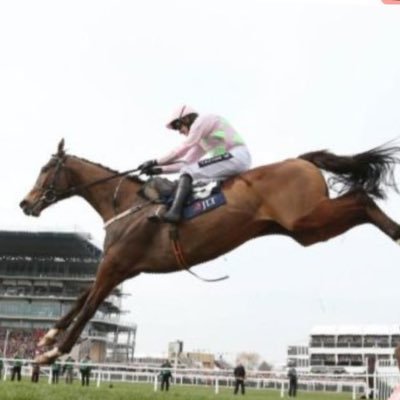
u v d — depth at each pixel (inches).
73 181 249.3
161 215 216.8
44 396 311.3
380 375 743.7
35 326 2620.6
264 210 211.0
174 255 218.2
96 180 243.4
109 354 2960.1
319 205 202.2
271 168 212.4
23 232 2493.8
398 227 195.6
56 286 2714.1
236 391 901.8
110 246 229.6
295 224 204.2
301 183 205.6
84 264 2738.7
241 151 222.4
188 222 215.3
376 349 2495.1
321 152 215.8
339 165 209.6
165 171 231.9
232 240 214.2
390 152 207.3
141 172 233.3
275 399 678.5
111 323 2807.6
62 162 249.8
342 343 2610.7
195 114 239.1
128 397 376.8
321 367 1766.7
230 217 211.6
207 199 214.4
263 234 218.4
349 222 204.2
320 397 868.0
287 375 989.8
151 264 224.1
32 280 2723.9
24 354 2311.8
